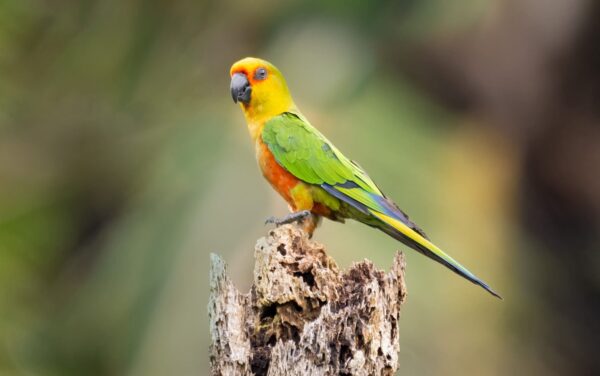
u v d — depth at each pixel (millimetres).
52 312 16766
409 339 12594
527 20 16594
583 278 17547
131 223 14844
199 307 12852
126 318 13883
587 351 17141
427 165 14258
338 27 16016
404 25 16141
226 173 13562
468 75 16672
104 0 17719
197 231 13289
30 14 17688
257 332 6777
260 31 16547
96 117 17750
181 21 17219
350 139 14016
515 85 16797
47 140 17938
